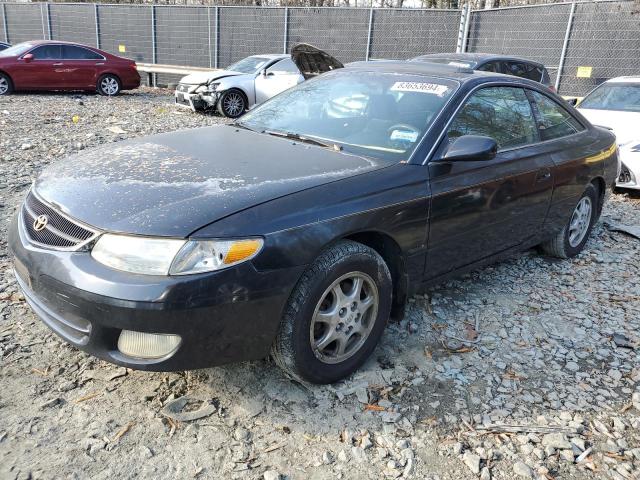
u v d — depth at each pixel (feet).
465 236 11.16
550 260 15.93
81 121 33.96
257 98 41.70
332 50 52.70
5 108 37.83
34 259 8.09
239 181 8.69
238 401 8.79
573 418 9.03
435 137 10.47
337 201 8.69
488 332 11.53
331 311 8.92
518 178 12.08
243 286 7.63
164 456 7.63
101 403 8.52
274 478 7.38
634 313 12.81
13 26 73.61
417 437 8.37
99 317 7.40
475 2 68.13
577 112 15.61
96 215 7.86
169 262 7.32
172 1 84.79
